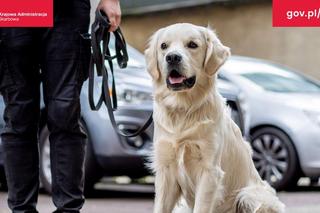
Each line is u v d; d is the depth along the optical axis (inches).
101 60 218.1
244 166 234.5
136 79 375.9
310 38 815.1
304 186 491.2
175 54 209.9
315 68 812.6
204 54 218.1
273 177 453.4
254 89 466.3
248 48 867.4
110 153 364.8
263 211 226.7
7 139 210.4
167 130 215.6
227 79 470.3
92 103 220.2
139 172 372.5
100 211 342.0
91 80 219.3
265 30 851.4
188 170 218.1
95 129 367.6
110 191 442.3
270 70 494.9
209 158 213.9
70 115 207.6
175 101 214.1
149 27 952.9
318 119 441.4
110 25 216.5
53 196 211.8
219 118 217.2
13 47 205.2
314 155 438.0
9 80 207.2
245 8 868.0
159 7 942.4
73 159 209.9
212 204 215.6
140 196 417.7
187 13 919.0
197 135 212.7
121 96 366.6
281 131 449.4
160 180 220.7
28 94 208.8
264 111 456.4
